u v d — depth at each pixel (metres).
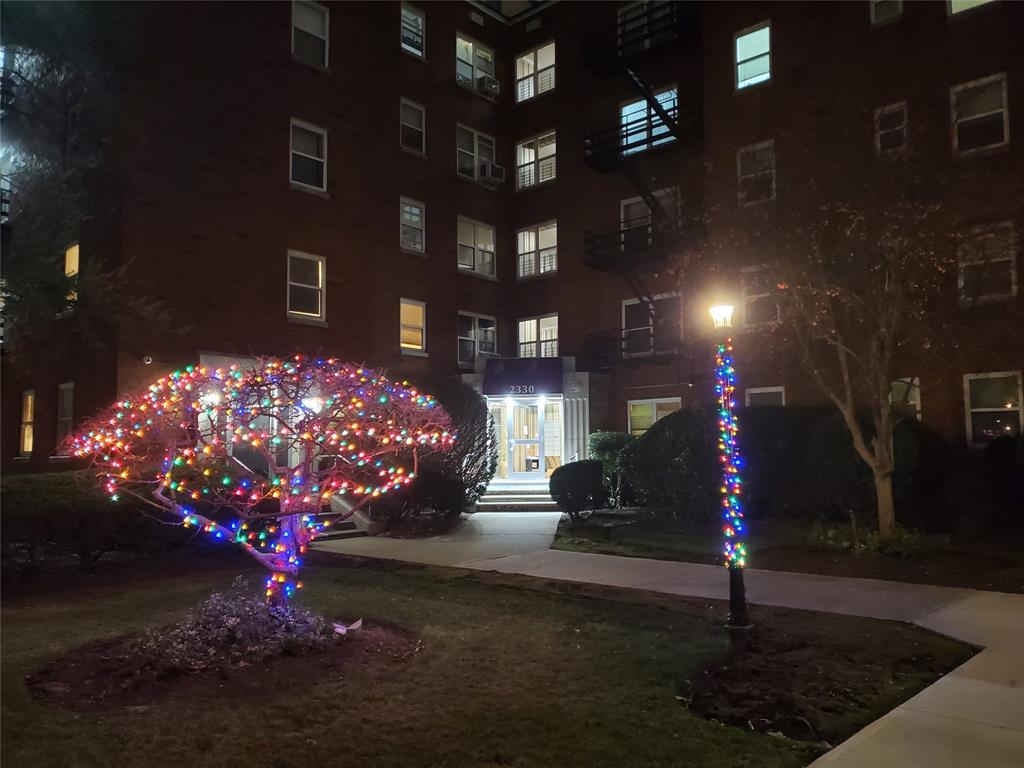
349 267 20.61
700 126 20.69
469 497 17.55
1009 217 12.82
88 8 15.66
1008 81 15.49
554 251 25.14
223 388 6.47
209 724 4.85
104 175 16.39
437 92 24.02
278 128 19.20
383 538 14.70
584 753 4.50
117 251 16.06
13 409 19.34
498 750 4.52
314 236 19.78
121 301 12.97
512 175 26.31
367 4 21.91
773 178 16.45
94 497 11.04
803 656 6.36
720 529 13.92
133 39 16.44
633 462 15.41
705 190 18.02
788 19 18.69
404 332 22.31
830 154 14.03
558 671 6.00
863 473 12.60
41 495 10.75
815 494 13.62
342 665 6.03
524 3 26.92
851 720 5.06
